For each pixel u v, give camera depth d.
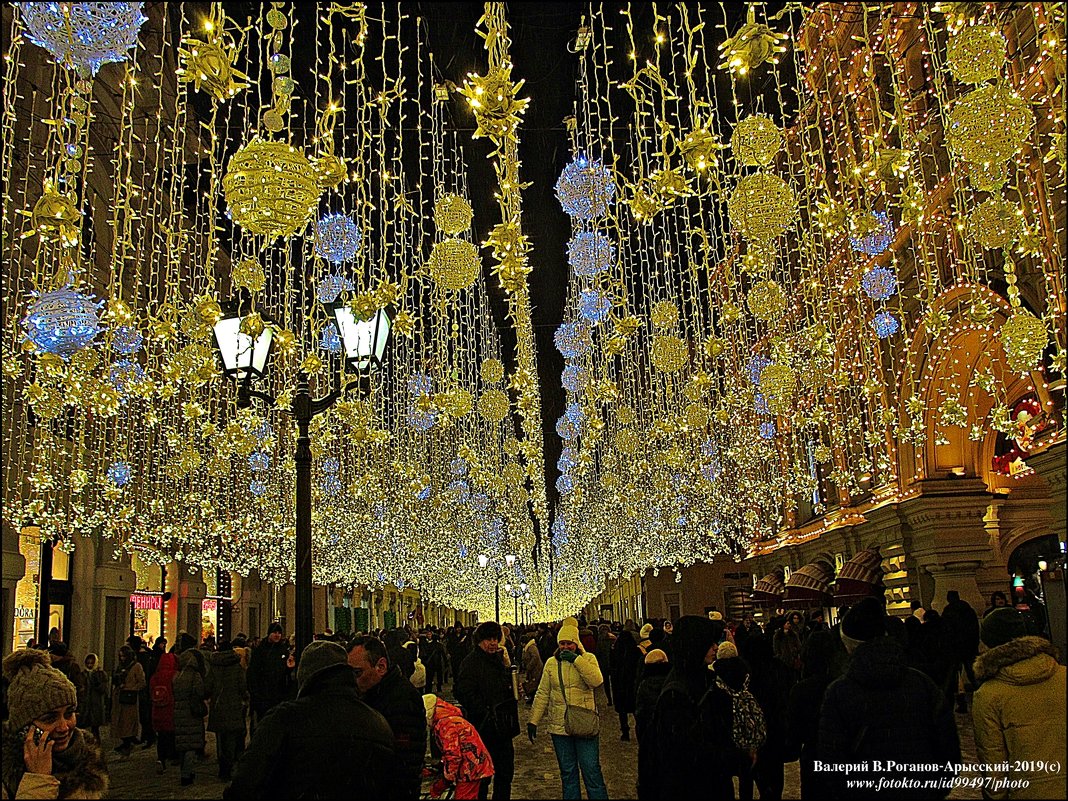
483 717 8.05
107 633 23.16
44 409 11.32
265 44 13.69
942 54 14.48
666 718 5.45
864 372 21.97
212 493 24.17
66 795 4.29
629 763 12.03
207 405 19.72
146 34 16.61
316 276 12.75
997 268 15.35
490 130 5.94
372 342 8.97
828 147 20.17
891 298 20.23
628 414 17.64
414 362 25.73
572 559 49.78
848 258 20.03
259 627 35.12
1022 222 9.20
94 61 4.30
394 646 9.88
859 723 4.57
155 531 22.39
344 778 4.04
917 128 15.73
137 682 15.46
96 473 20.39
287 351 9.66
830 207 10.97
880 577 22.83
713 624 5.64
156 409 20.62
